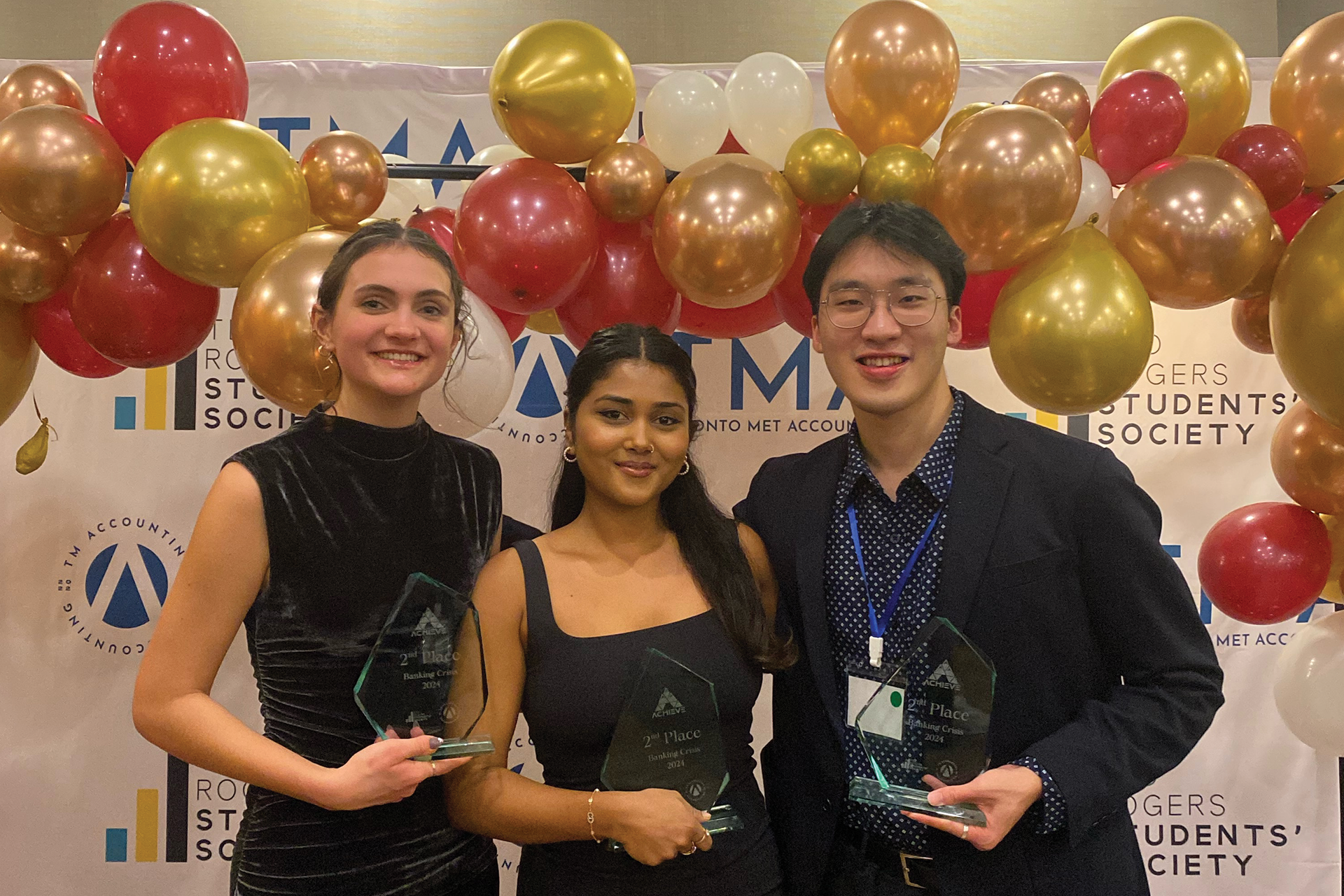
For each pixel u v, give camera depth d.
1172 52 1.76
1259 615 1.80
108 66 1.62
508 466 2.34
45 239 1.65
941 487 1.45
